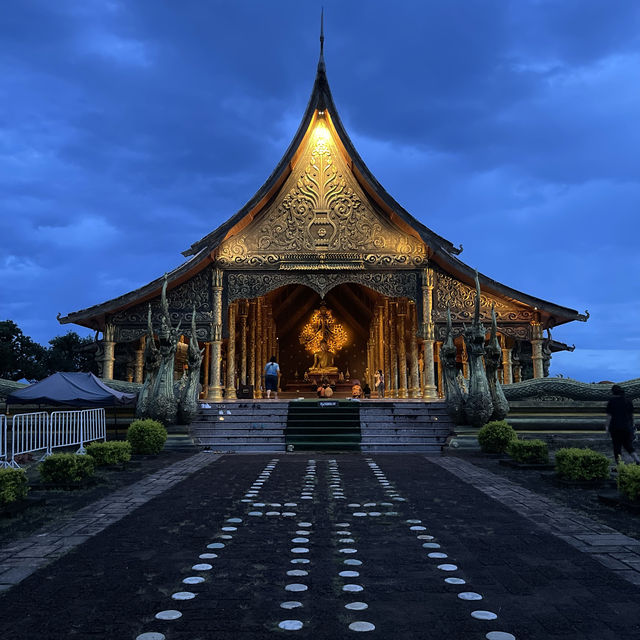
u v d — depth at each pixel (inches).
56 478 425.1
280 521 315.9
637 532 291.7
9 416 758.5
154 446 642.8
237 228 986.1
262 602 194.1
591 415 831.1
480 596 199.3
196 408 751.1
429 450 716.7
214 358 970.1
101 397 679.7
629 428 516.4
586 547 263.3
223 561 241.3
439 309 987.9
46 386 687.1
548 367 1041.5
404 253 992.2
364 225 997.8
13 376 1787.6
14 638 166.2
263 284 988.6
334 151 1011.3
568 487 427.2
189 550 258.1
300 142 982.4
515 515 331.9
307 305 1700.3
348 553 253.3
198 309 981.2
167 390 725.9
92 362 2033.7
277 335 1717.5
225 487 430.6
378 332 1481.3
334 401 836.6
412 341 1253.7
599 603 193.0
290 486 435.5
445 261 970.7
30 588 208.1
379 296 1445.6
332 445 714.8
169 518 323.6
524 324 992.9
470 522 313.9
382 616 182.1
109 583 213.3
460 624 175.8
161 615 182.7
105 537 281.1
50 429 588.1
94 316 970.1
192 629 172.4
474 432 722.8
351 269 986.1
